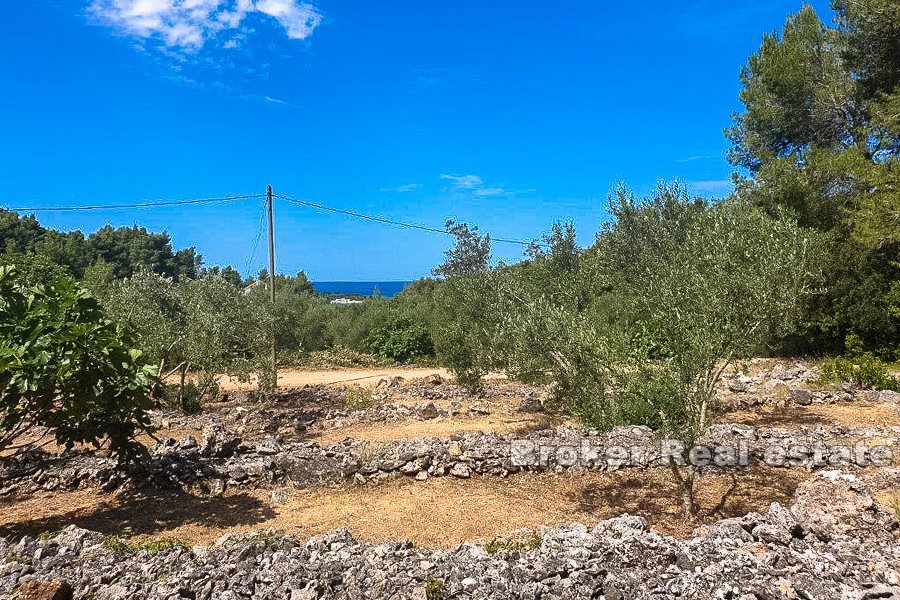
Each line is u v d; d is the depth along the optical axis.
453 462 9.40
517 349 8.78
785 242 8.60
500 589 4.43
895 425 11.77
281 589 4.52
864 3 19.83
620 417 8.51
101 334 6.86
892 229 17.30
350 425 13.09
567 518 7.69
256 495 8.63
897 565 4.82
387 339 29.78
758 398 14.48
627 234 13.00
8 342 6.16
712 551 5.06
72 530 5.74
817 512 5.70
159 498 8.42
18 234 42.69
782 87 23.78
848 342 19.72
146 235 52.66
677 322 7.87
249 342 17.16
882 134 20.27
